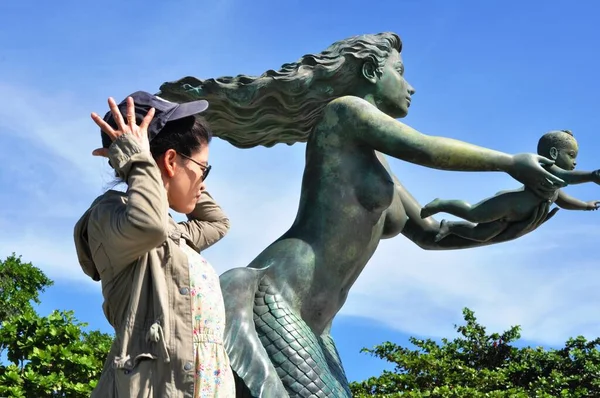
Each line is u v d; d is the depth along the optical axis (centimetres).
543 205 346
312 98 355
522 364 913
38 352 622
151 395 198
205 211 279
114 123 223
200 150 229
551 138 346
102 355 671
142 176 204
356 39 364
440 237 378
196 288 211
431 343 948
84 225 217
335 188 344
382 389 848
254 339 310
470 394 766
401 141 334
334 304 345
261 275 330
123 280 208
